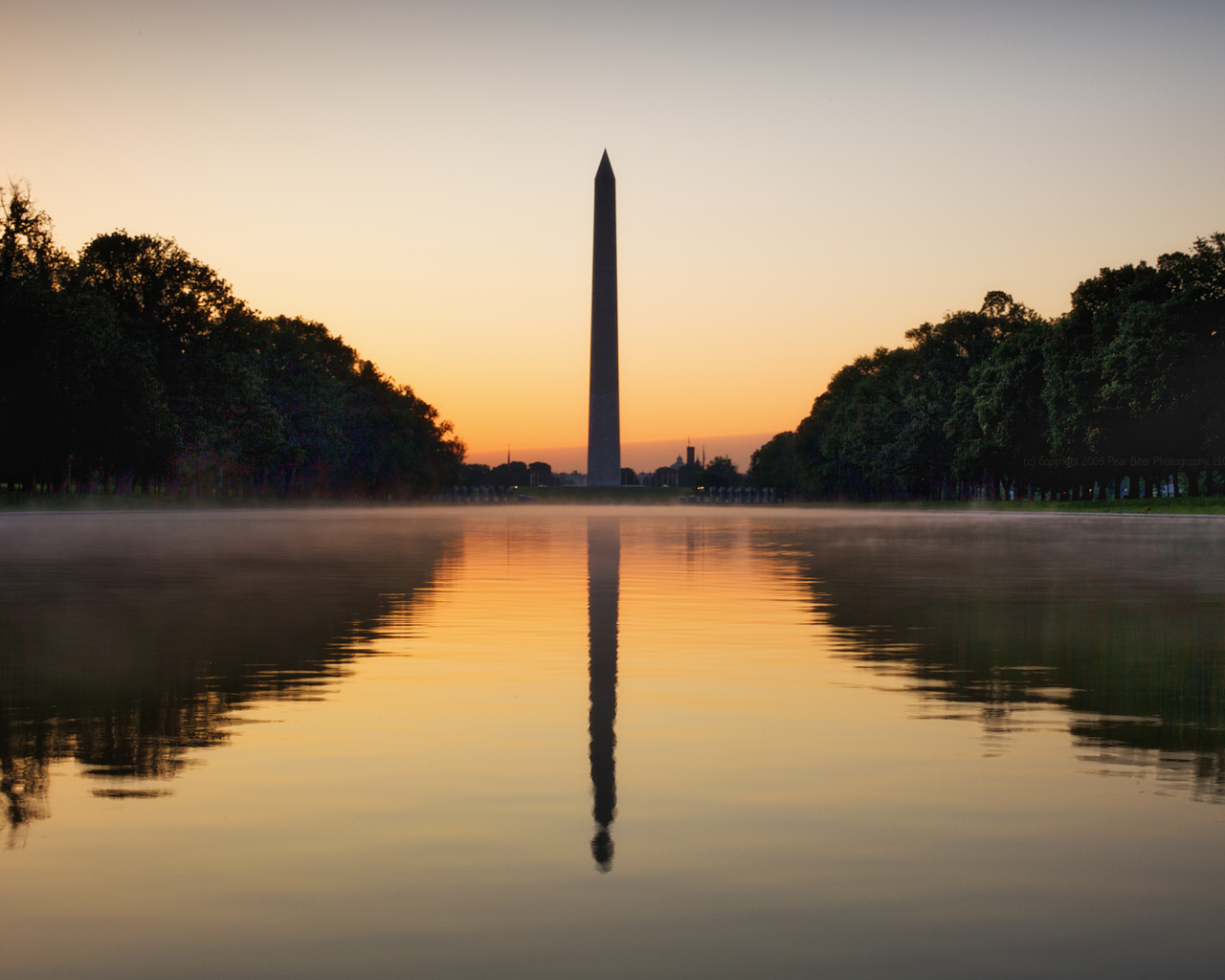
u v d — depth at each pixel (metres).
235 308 94.38
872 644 14.06
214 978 4.31
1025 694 10.53
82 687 10.87
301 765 7.71
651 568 28.00
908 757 7.93
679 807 6.62
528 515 85.88
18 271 76.69
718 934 4.73
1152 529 57.09
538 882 5.34
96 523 59.56
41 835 6.07
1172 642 14.23
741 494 167.75
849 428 133.25
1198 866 5.55
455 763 7.77
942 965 4.43
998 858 5.68
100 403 77.81
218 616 17.00
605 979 4.30
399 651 13.44
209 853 5.77
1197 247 82.19
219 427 92.31
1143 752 8.09
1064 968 4.40
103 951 4.55
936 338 120.69
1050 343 89.62
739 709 9.77
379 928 4.79
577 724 9.16
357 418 133.88
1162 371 76.56
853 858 5.69
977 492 126.12
